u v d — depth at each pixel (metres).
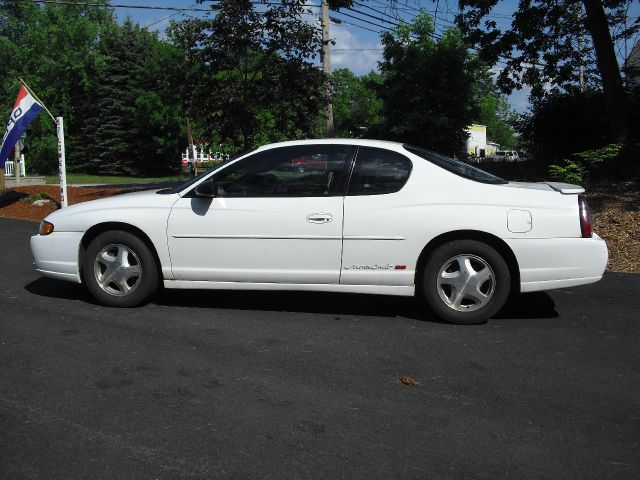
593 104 15.98
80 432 3.30
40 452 3.09
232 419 3.47
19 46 41.69
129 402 3.69
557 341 4.86
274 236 5.39
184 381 4.01
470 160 19.91
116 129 35.38
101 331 5.05
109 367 4.25
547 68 16.72
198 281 5.59
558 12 15.23
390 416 3.53
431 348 4.69
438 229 5.20
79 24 37.69
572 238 5.13
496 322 5.38
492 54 15.99
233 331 5.09
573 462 3.03
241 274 5.49
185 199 5.58
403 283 5.31
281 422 3.44
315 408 3.62
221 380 4.04
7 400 3.70
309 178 5.46
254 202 5.45
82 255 5.86
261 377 4.09
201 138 12.95
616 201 9.73
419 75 18.28
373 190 5.35
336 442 3.22
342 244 5.31
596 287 6.62
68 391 3.84
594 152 11.86
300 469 2.95
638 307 5.84
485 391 3.88
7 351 4.55
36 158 36.31
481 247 5.17
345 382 4.02
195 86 12.09
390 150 5.45
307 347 4.70
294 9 11.92
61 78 36.97
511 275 5.32
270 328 5.19
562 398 3.78
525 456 3.08
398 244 5.25
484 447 3.17
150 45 35.69
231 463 3.00
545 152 17.02
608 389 3.92
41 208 13.77
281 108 12.30
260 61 11.86
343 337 4.95
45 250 5.86
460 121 18.38
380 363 4.36
